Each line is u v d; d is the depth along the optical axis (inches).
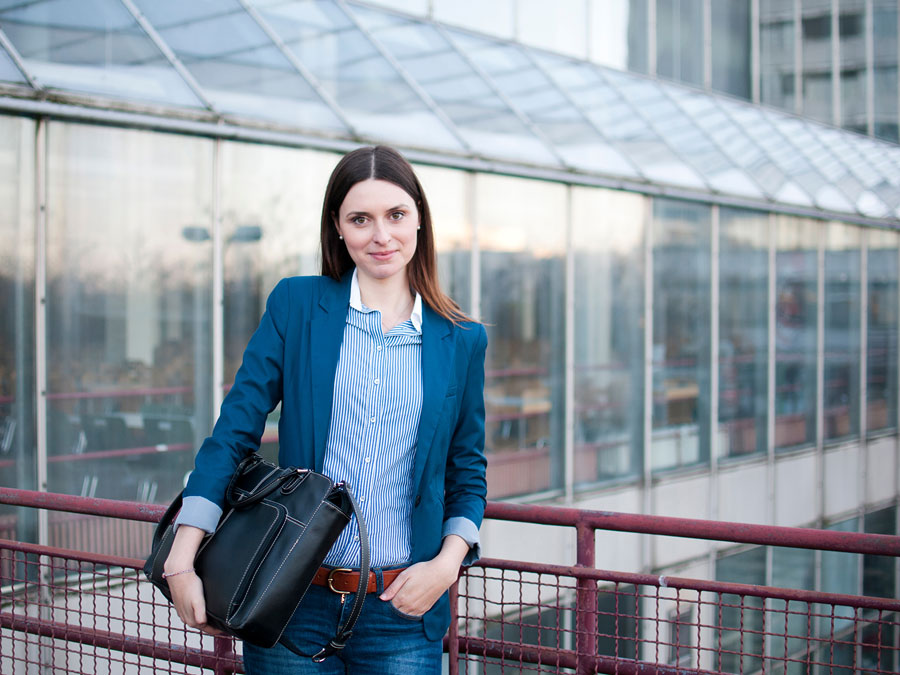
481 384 83.0
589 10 548.4
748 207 504.1
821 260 573.3
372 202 75.7
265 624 67.8
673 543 445.4
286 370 78.0
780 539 93.8
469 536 79.6
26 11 278.2
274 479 73.4
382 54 391.5
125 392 281.4
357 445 76.7
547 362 396.8
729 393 497.7
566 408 402.0
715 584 96.7
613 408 426.6
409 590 75.5
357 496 76.7
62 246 269.0
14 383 260.7
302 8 377.1
